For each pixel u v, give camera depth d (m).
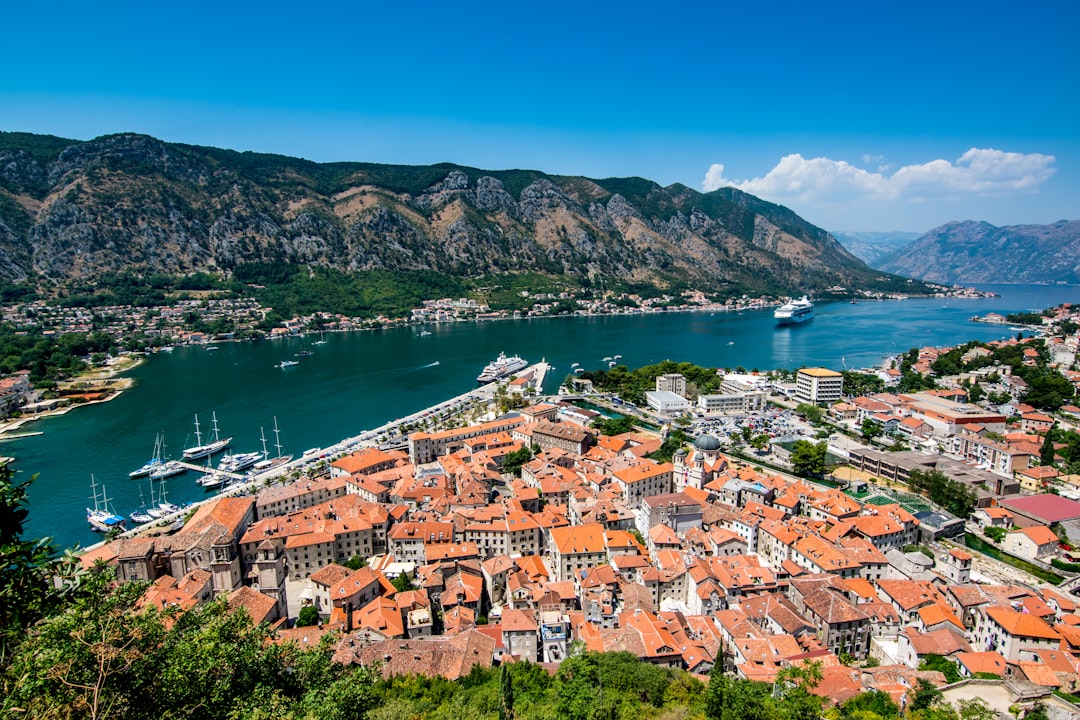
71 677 48.25
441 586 176.75
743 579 174.00
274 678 72.38
